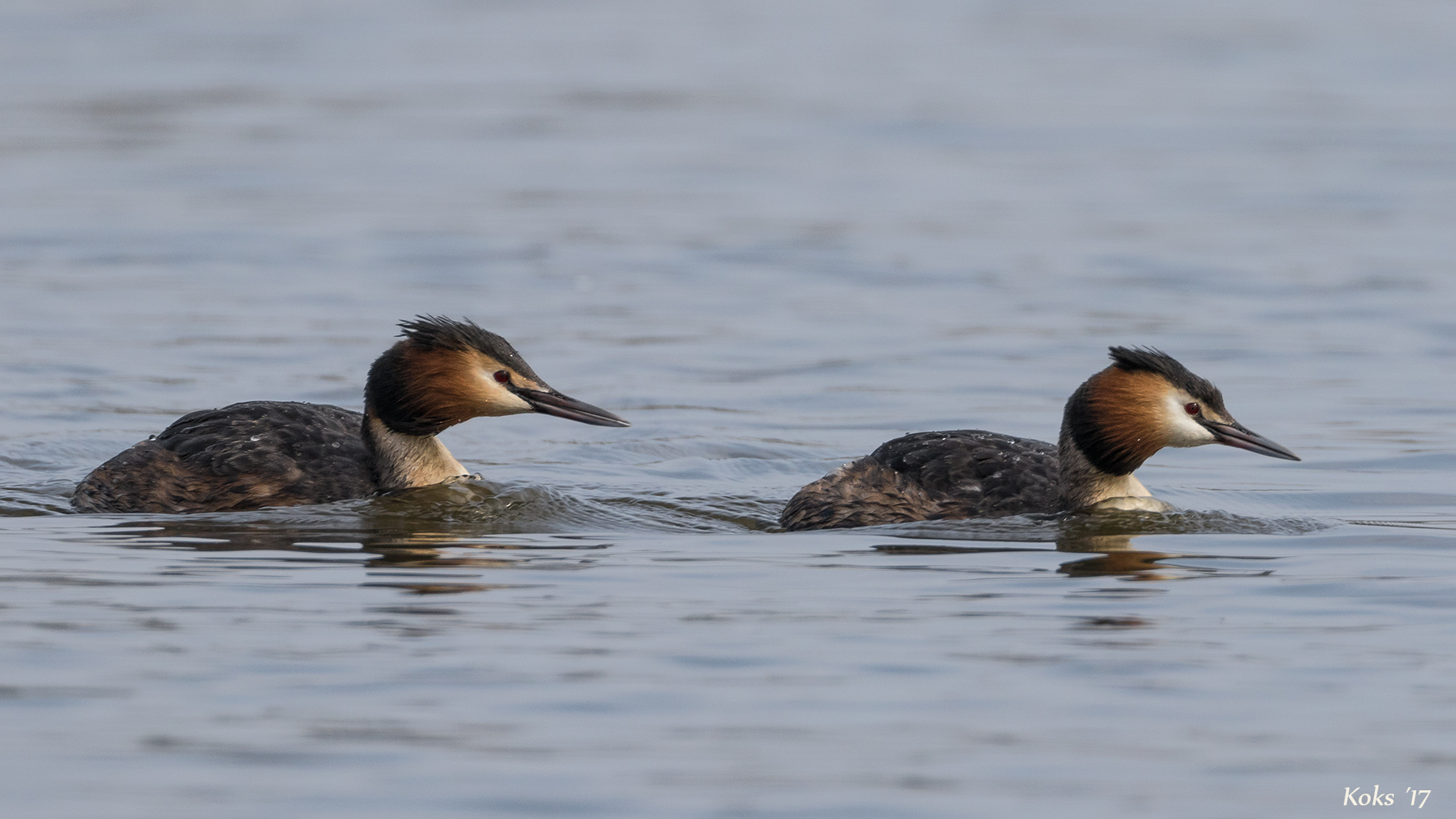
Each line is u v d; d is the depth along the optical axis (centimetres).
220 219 3039
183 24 6066
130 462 1435
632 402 1939
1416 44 5462
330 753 852
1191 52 5422
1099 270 2670
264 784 815
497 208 3191
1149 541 1323
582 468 1650
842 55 5441
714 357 2148
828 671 980
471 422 1872
